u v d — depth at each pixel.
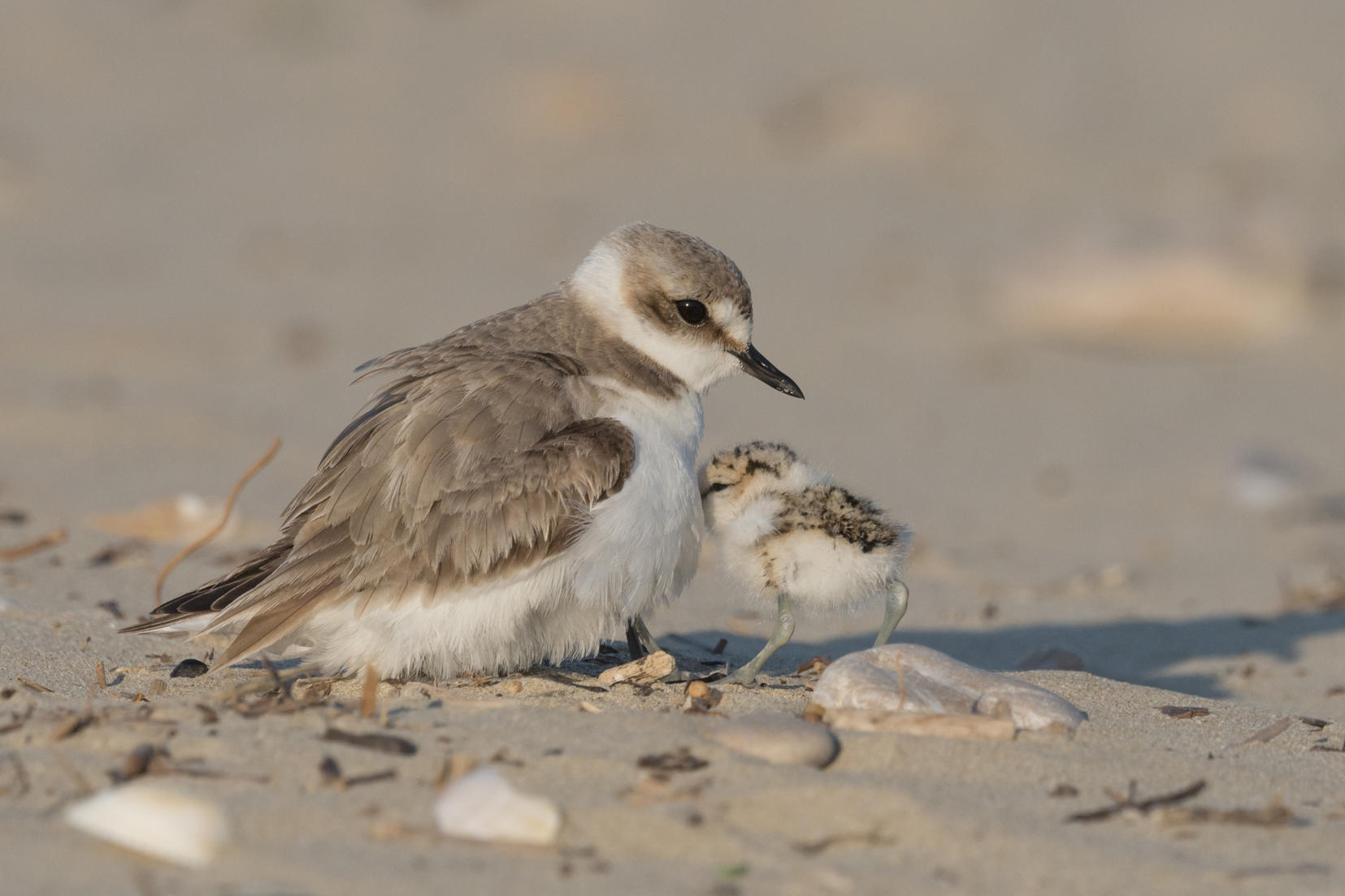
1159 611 10.56
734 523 7.32
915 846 5.07
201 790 5.25
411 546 6.60
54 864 4.66
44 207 30.41
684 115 38.69
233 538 11.28
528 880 4.69
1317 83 38.75
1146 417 18.11
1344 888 4.84
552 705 6.54
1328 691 8.48
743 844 5.02
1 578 9.28
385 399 7.14
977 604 10.63
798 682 7.50
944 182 32.81
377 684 6.75
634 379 7.28
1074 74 41.19
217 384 17.75
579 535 6.66
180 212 30.39
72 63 44.94
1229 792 5.73
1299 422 17.78
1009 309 22.78
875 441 16.59
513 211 30.36
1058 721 6.30
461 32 47.62
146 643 7.79
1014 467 15.64
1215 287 22.08
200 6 50.22
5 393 16.33
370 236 28.20
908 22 46.16
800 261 26.47
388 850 4.85
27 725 5.78
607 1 49.50
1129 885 4.84
